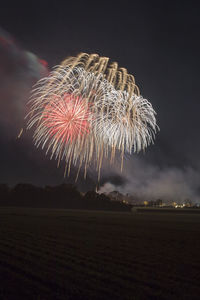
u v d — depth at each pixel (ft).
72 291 35.81
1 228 101.24
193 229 112.37
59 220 138.10
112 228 110.63
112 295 35.06
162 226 122.21
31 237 82.28
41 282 39.50
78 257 57.06
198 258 58.44
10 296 33.55
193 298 35.01
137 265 51.52
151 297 34.94
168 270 48.47
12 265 48.14
